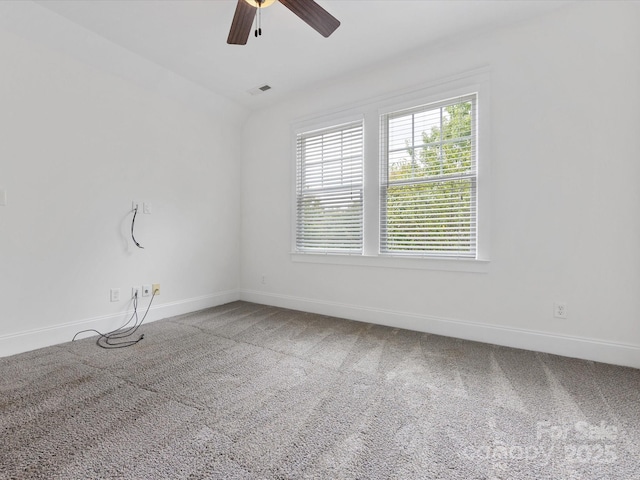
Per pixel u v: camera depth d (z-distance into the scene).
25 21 2.13
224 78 3.11
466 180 2.52
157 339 2.52
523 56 2.26
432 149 2.67
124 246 2.82
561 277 2.16
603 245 2.03
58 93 2.38
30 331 2.25
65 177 2.43
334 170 3.24
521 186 2.28
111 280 2.72
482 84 2.41
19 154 2.19
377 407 1.52
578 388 1.69
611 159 2.00
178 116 3.26
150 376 1.85
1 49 2.09
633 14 1.94
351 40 2.50
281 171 3.63
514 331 2.32
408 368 1.97
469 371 1.92
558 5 2.12
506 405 1.53
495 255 2.38
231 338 2.54
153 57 2.74
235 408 1.50
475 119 2.48
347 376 1.86
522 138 2.27
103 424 1.37
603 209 2.03
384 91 2.88
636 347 1.96
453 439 1.27
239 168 3.99
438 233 2.65
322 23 1.96
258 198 3.84
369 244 2.98
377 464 1.13
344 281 3.15
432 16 2.22
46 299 2.33
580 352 2.10
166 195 3.16
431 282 2.66
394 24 2.30
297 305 3.49
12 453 1.17
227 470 1.10
